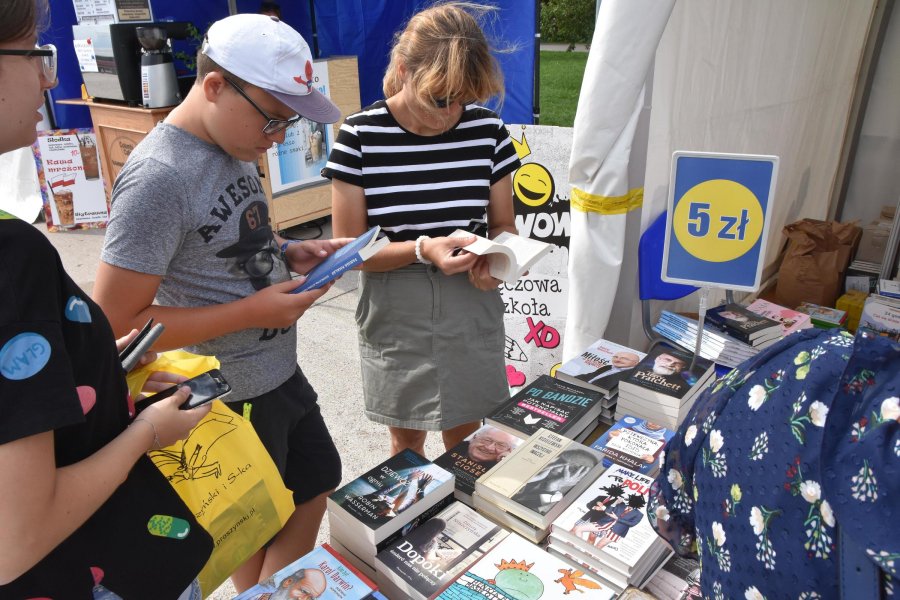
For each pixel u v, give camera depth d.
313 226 5.86
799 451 0.67
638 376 1.77
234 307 1.42
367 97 5.82
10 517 0.72
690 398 1.71
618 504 1.32
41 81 0.84
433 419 1.98
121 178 1.33
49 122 5.87
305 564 1.25
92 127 6.03
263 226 1.57
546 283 3.06
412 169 1.78
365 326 1.96
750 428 0.74
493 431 1.67
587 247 2.21
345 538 1.35
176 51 5.23
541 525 1.31
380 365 1.99
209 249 1.44
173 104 4.88
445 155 1.79
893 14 3.81
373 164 1.77
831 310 3.08
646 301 2.40
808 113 3.55
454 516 1.37
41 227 6.08
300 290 1.49
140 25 4.77
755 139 3.06
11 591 0.86
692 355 1.91
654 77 2.14
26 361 0.73
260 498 1.37
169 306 1.41
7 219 0.77
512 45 4.12
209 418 1.31
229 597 2.18
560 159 2.90
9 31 0.76
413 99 1.62
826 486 0.62
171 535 1.05
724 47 2.48
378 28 5.51
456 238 1.68
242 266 1.51
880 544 0.56
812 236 3.39
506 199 1.98
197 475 1.27
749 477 0.72
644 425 1.69
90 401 0.89
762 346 2.14
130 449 0.92
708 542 0.80
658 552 1.23
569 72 12.06
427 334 1.89
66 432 0.86
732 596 0.76
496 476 1.43
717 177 1.66
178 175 1.33
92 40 4.86
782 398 0.71
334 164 1.77
